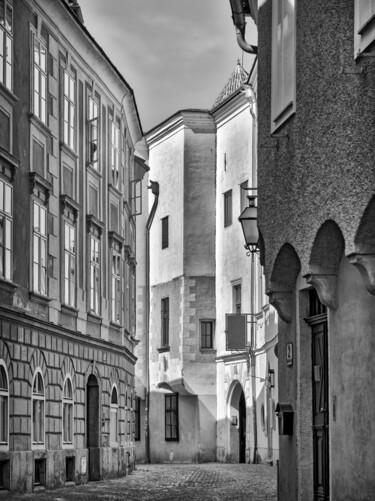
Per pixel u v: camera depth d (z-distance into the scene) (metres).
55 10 31.59
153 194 60.16
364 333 15.35
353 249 14.78
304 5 16.75
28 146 29.25
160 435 57.66
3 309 26.27
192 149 56.91
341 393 16.19
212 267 56.47
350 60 15.06
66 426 32.38
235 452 52.97
